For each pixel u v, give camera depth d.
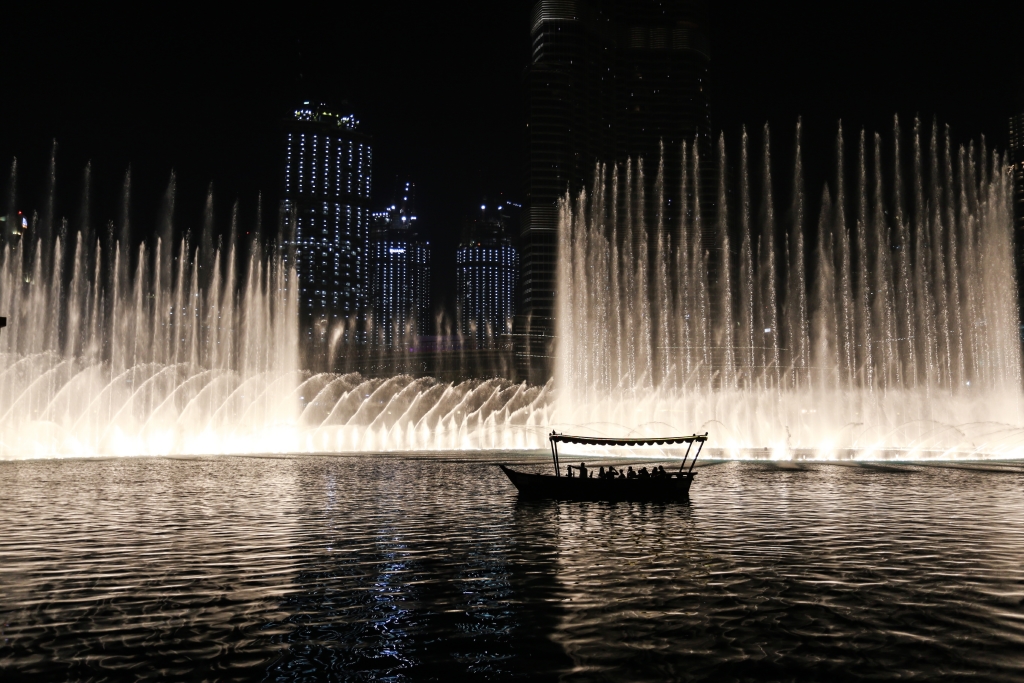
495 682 13.19
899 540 25.95
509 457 69.56
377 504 35.88
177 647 14.89
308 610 17.36
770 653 14.47
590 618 16.69
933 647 14.76
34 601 18.02
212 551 24.02
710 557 23.06
